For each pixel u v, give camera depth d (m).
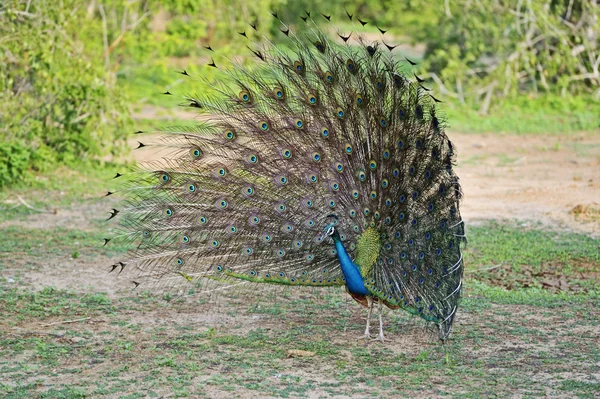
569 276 19.08
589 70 44.78
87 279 18.19
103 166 30.12
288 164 14.23
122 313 16.02
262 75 14.52
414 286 13.70
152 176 14.84
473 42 43.91
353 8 70.38
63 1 30.03
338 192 14.10
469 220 24.12
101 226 22.81
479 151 35.03
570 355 13.83
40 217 23.69
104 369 13.04
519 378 12.73
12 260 19.45
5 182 26.97
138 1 35.34
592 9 42.81
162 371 12.95
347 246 14.19
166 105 41.78
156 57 45.34
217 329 15.17
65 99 29.84
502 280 18.77
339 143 14.13
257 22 41.28
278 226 14.16
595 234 22.58
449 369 13.13
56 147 30.31
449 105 42.97
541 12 42.28
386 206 13.83
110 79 31.91
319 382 12.55
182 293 17.30
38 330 14.90
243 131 14.39
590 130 39.22
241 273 14.09
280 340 14.57
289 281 14.10
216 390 12.16
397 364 13.41
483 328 15.32
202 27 37.88
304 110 14.25
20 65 28.59
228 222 14.21
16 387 12.16
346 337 14.81
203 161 14.50
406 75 14.96
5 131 28.02
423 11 50.59
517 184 28.86
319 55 14.41
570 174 30.47
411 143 13.95
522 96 45.09
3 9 27.73
